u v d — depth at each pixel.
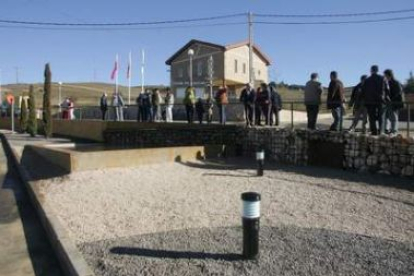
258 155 12.73
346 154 13.73
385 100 12.94
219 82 43.69
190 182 11.88
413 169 12.05
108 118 32.81
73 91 96.94
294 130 15.40
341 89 14.40
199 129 19.86
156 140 22.39
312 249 6.48
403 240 7.04
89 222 8.38
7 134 31.53
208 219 8.34
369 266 5.87
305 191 10.63
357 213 8.70
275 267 5.86
